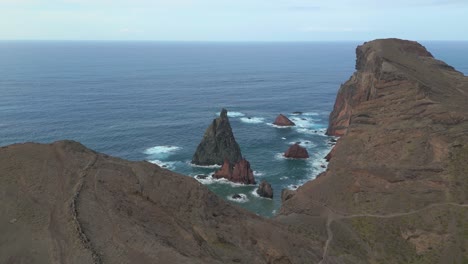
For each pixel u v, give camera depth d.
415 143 85.00
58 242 40.59
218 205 57.66
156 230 46.56
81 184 50.16
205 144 121.31
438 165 76.50
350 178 81.19
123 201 49.72
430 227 65.19
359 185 78.06
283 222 69.00
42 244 40.44
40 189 49.28
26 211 45.28
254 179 108.69
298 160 126.00
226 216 56.53
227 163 111.06
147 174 56.28
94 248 39.59
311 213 74.75
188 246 45.69
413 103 98.00
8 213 44.84
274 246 53.62
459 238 61.84
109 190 50.94
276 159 126.88
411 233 65.25
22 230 42.56
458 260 58.69
